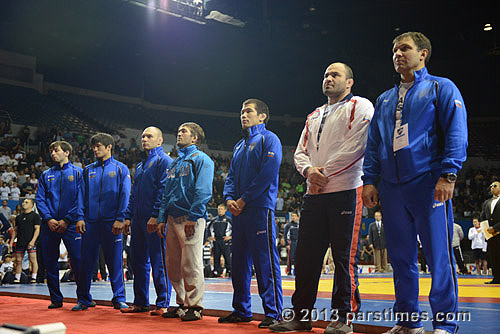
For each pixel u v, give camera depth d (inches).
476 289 249.1
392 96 109.4
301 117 1133.1
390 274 453.4
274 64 975.0
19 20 764.0
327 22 905.5
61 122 883.4
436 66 1052.5
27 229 367.6
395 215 104.0
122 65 982.4
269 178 143.9
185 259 153.6
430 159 100.7
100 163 190.4
